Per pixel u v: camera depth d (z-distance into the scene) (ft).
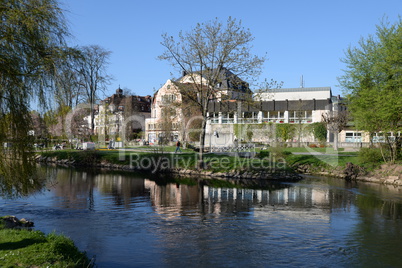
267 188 82.07
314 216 52.49
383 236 42.22
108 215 51.65
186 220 49.06
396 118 95.50
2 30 31.71
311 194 73.41
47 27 34.88
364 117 99.25
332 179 100.68
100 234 41.39
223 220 49.24
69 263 26.76
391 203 63.72
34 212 52.95
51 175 58.80
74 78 37.58
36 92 35.42
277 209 57.47
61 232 41.81
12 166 34.78
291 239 40.47
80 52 38.22
